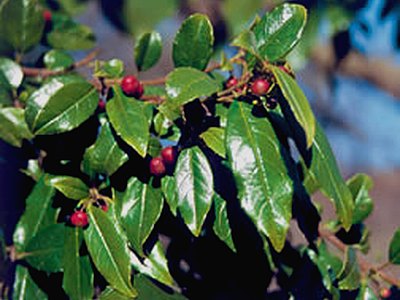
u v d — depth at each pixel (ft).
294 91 1.78
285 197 1.82
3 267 2.01
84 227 1.93
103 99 2.00
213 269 2.06
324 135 1.92
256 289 2.05
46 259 2.00
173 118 1.88
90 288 1.94
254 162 1.83
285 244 2.13
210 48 1.97
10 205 2.07
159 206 1.89
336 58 3.19
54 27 2.48
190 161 1.87
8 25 2.27
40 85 2.27
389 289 2.16
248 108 1.86
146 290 1.95
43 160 2.02
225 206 1.94
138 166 1.91
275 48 1.89
